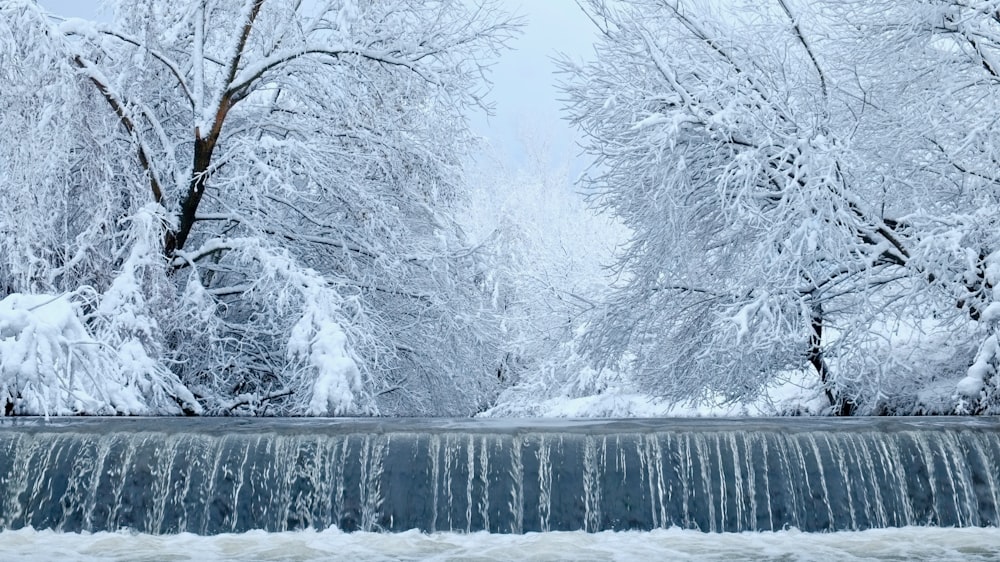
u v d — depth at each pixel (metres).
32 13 12.70
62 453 8.62
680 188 14.55
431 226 17.58
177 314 13.87
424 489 8.53
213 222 16.20
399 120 16.14
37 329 10.39
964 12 14.38
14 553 7.59
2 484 8.55
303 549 7.77
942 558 7.45
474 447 8.59
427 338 16.88
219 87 15.09
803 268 13.78
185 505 8.48
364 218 15.85
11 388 10.84
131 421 10.10
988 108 14.12
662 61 14.80
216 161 15.45
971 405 12.79
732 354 14.12
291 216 16.81
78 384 11.31
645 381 16.36
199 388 14.90
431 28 16.03
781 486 8.62
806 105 14.96
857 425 9.12
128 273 13.00
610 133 15.23
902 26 14.70
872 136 14.96
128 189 13.92
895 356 13.94
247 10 15.23
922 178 14.91
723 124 13.85
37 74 12.51
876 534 8.35
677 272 15.62
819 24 15.74
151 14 14.57
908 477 8.74
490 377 18.27
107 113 14.04
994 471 8.74
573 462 8.59
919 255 13.09
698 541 8.09
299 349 13.26
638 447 8.65
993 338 12.78
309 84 15.75
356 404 13.32
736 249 15.49
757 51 15.27
